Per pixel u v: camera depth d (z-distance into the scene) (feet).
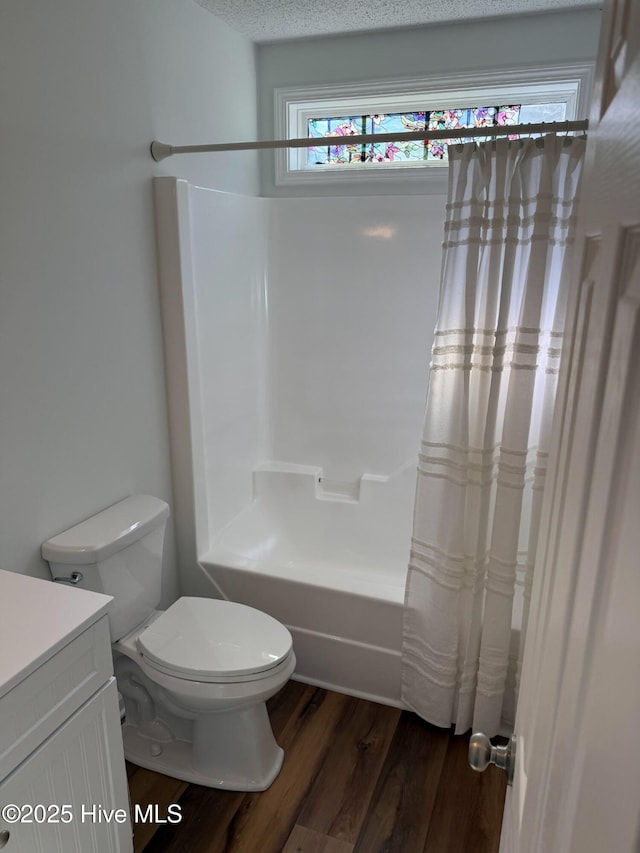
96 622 4.06
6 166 4.75
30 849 3.64
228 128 7.98
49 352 5.36
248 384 8.97
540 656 2.52
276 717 6.92
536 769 2.22
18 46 4.74
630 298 1.33
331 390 9.36
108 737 4.28
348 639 7.07
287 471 9.41
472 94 8.09
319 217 8.75
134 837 5.48
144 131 6.31
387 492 9.11
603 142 1.91
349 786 6.01
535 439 5.89
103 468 6.21
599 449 1.58
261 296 9.11
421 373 8.86
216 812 5.74
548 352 5.57
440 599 6.28
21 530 5.25
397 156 8.77
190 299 7.06
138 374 6.63
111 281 6.06
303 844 5.43
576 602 1.73
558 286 5.47
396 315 8.78
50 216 5.22
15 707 3.47
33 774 3.61
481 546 6.04
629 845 1.10
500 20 7.52
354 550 9.31
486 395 5.77
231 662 5.55
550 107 8.09
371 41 8.07
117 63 5.82
